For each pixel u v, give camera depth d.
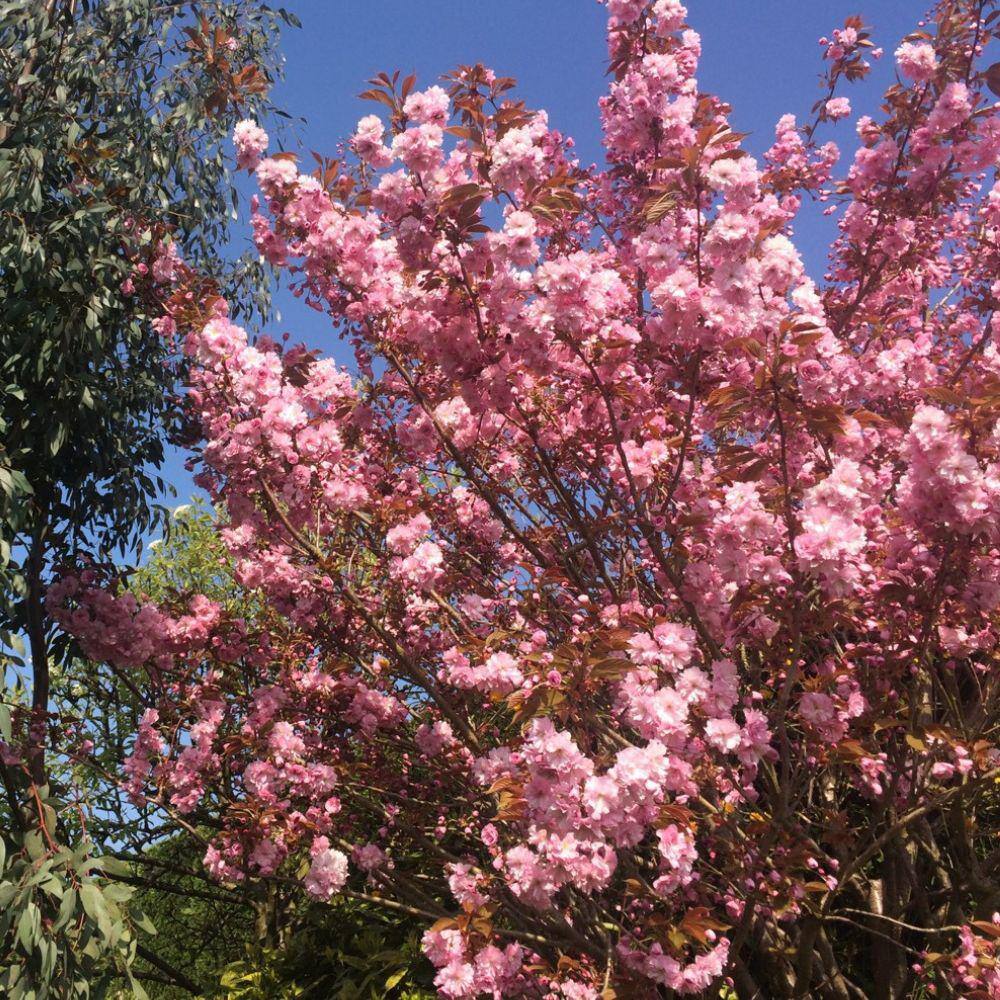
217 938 7.97
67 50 5.27
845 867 3.51
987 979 3.07
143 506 5.36
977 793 4.14
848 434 2.99
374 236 4.00
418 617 4.54
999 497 2.76
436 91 3.47
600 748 3.44
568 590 4.44
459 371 3.62
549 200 3.24
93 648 4.84
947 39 4.46
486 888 3.27
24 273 4.66
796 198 5.62
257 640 4.92
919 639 3.44
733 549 3.03
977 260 5.13
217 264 5.98
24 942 3.31
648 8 4.25
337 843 4.23
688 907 3.31
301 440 4.15
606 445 3.87
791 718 3.82
